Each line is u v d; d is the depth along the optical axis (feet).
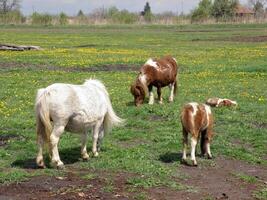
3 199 30.35
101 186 32.53
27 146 42.91
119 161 38.14
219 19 307.99
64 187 32.24
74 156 40.06
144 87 58.85
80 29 255.29
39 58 110.22
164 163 38.65
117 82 79.36
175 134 47.32
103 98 39.04
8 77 83.61
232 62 106.93
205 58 114.62
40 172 35.17
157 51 130.93
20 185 32.68
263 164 39.86
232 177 35.88
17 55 115.75
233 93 70.23
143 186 32.53
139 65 102.53
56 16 303.89
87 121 37.45
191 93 69.82
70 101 35.78
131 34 212.02
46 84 76.84
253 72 92.53
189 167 37.83
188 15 322.34
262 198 31.55
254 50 132.67
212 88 74.23
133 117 55.21
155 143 44.86
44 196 30.83
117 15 314.55
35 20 297.74
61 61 104.88
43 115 34.96
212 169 37.73
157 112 55.98
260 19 297.94
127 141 45.80
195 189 32.65
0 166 37.22
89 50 132.05
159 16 325.21
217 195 31.81
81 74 88.22
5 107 58.54
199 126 37.91
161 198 30.78
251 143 45.52
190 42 166.61
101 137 40.70
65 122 35.86
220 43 160.56
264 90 72.84
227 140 46.01
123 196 30.86
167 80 61.00
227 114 55.72
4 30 237.86
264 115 55.31
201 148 40.65
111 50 132.77
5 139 45.55
